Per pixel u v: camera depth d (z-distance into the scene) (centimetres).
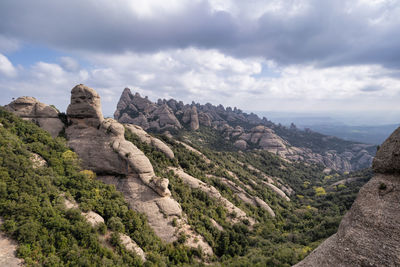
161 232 3947
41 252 2608
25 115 4994
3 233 2594
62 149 4466
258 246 4556
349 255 1759
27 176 3303
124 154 4609
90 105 4941
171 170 5769
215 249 4216
